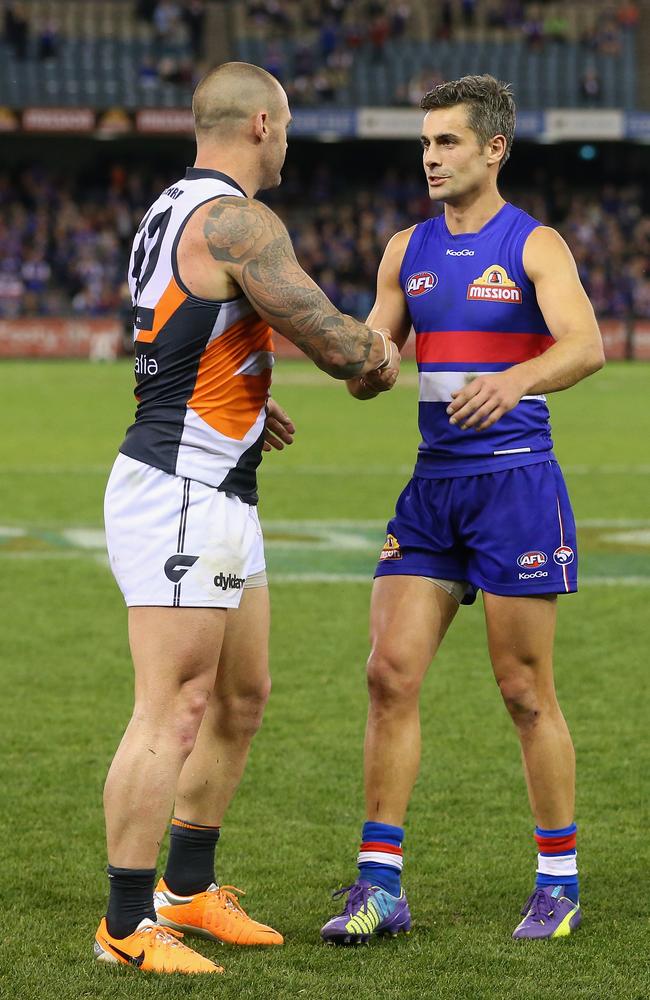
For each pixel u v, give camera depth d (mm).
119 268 115125
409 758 11414
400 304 12086
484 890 12289
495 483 11398
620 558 30172
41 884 12312
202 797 11430
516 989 9906
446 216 11828
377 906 11008
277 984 10008
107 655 21609
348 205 127938
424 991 9852
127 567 10516
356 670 20812
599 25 135750
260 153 10930
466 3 135500
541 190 131125
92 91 124562
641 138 121125
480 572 11492
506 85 11570
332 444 53750
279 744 17016
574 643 22641
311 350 10430
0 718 18078
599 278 117938
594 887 12336
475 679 20391
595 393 82000
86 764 16141
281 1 134625
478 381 10539
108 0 132125
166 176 126312
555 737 11508
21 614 24422
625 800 14898
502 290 11398
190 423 10500
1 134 122938
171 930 11312
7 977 10102
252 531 10875
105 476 43438
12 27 124125
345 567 28938
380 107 120375
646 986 9969
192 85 125750
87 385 82062
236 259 10312
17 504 37438
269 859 13078
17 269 112062
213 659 10617
